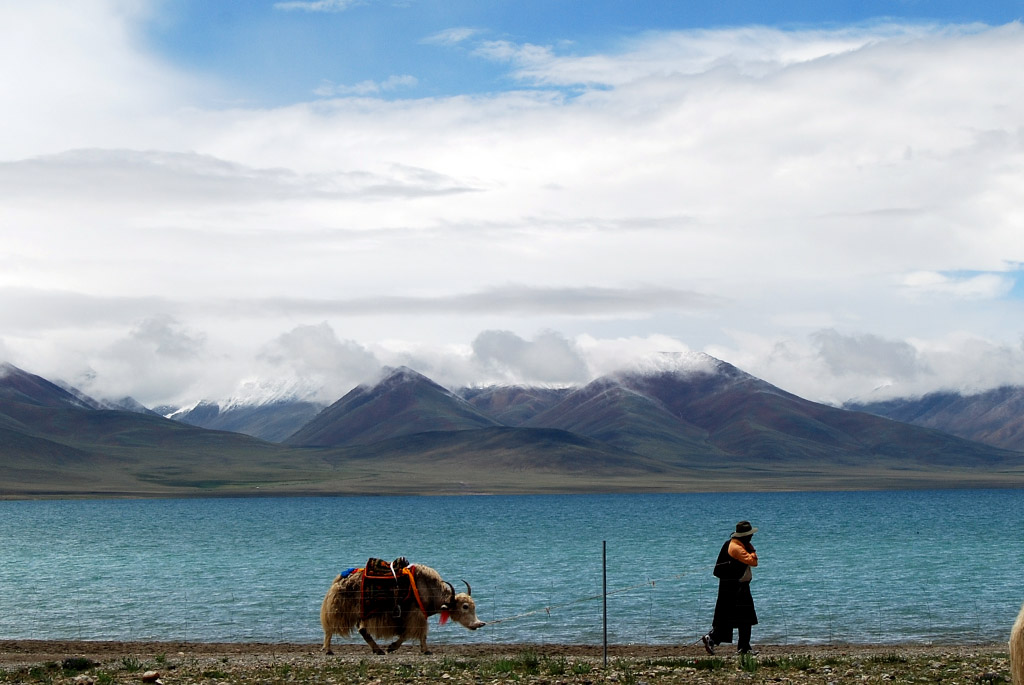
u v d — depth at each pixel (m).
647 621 36.34
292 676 21.77
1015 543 82.44
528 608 40.59
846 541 86.44
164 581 54.53
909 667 22.44
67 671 23.06
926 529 108.56
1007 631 33.78
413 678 21.27
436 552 77.81
